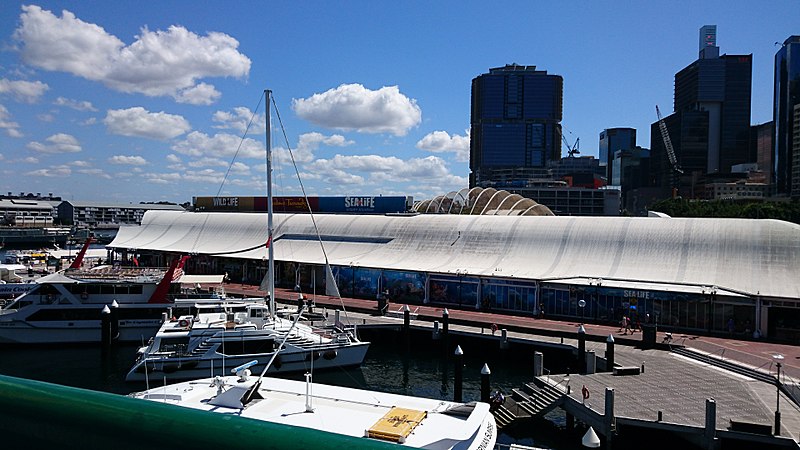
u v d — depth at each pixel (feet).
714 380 135.23
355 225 309.01
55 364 167.63
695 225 220.64
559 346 170.71
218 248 334.24
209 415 10.25
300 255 296.10
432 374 164.96
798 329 176.35
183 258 205.98
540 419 130.21
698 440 107.14
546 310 216.74
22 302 184.55
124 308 188.03
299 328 162.71
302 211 382.01
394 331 200.64
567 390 125.59
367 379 159.63
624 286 202.39
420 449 9.75
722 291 188.14
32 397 11.16
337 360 160.04
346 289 266.57
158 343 152.56
